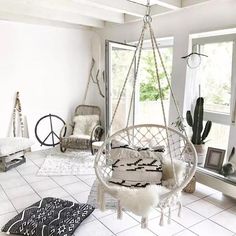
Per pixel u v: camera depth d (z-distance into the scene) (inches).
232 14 107.0
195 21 122.2
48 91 179.9
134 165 85.1
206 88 128.3
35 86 173.8
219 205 105.0
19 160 149.9
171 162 80.0
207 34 121.3
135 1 124.3
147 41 154.5
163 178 84.7
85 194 113.0
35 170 141.2
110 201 103.2
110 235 84.1
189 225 90.6
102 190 74.6
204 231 87.4
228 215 97.7
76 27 184.5
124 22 155.3
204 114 129.0
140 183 81.8
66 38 181.6
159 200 67.9
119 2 122.0
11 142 143.6
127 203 67.4
